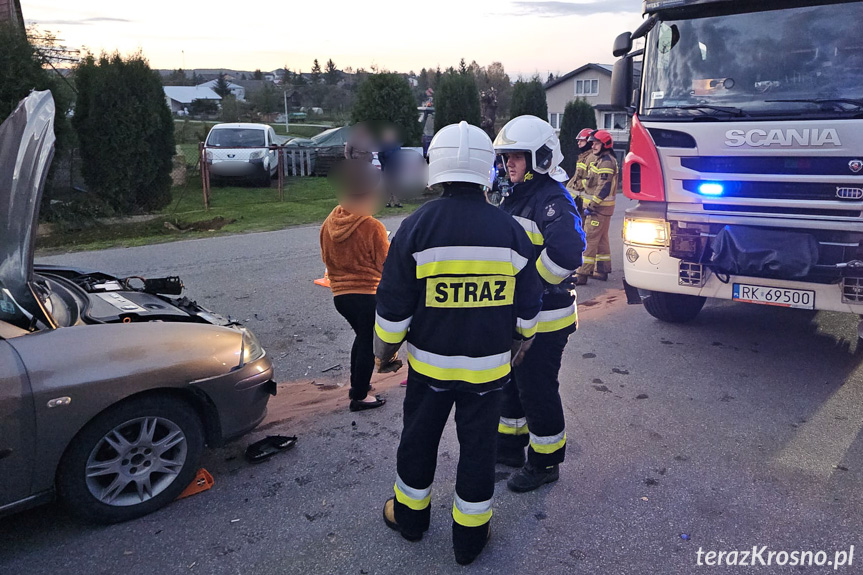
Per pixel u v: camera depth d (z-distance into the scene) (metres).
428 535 3.05
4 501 2.75
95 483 3.00
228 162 17.34
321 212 13.56
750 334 6.08
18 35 10.36
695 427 4.16
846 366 5.25
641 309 6.97
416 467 2.85
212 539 2.99
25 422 2.71
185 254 9.27
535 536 3.05
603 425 4.19
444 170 2.62
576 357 5.44
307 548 2.94
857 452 3.83
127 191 12.35
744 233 4.86
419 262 2.61
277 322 6.27
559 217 3.02
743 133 4.82
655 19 5.33
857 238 4.48
